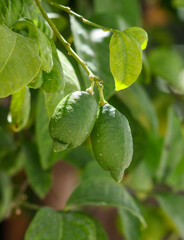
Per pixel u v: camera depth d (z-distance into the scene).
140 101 0.94
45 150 0.84
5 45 0.54
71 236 0.81
